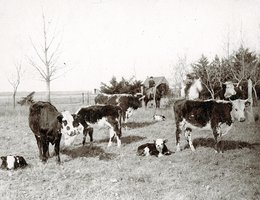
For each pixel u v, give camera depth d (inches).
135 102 483.2
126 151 340.8
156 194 216.7
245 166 269.7
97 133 445.4
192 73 730.8
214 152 319.9
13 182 246.7
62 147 357.7
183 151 331.3
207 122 319.3
